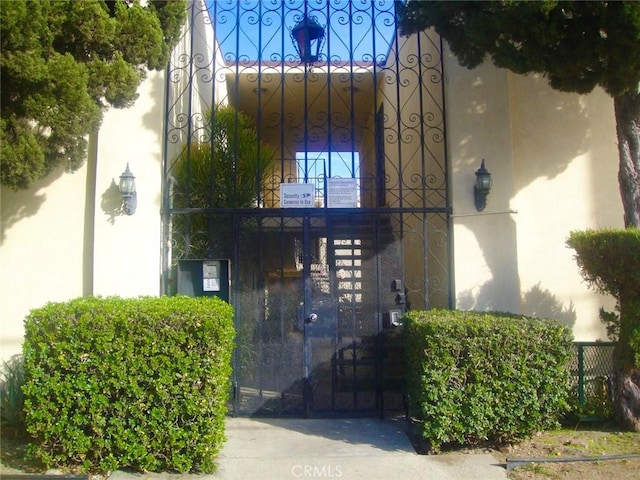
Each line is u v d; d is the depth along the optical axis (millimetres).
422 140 6230
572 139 6406
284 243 6145
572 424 5445
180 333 4426
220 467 4633
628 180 5434
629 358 5125
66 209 5992
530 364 4789
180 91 6809
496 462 4660
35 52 4406
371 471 4551
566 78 5289
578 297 6223
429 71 6988
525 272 6230
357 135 10977
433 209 6051
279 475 4492
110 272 5762
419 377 4852
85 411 4406
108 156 5898
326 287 6070
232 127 6980
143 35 5012
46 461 4398
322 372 5992
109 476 4398
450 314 5305
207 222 6250
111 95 4973
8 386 5242
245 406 5941
